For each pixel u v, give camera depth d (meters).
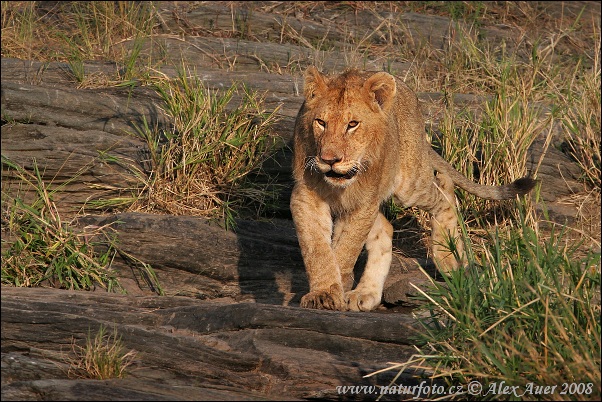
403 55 17.98
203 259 10.73
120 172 11.94
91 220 10.90
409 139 10.44
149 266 10.49
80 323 8.02
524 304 7.50
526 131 13.40
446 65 17.48
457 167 13.16
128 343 7.87
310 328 8.27
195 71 13.90
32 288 9.30
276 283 10.99
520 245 8.66
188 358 7.75
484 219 12.75
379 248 10.20
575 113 15.27
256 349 8.02
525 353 7.18
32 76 14.60
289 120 13.21
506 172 13.09
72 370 7.51
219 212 11.59
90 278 10.40
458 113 14.60
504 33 19.44
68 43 16.34
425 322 8.23
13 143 11.92
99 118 13.15
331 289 9.02
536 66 16.73
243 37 18.20
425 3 20.75
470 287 7.70
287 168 12.54
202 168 12.12
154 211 11.66
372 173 9.31
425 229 12.64
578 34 19.91
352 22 19.34
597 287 7.79
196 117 12.36
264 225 11.52
